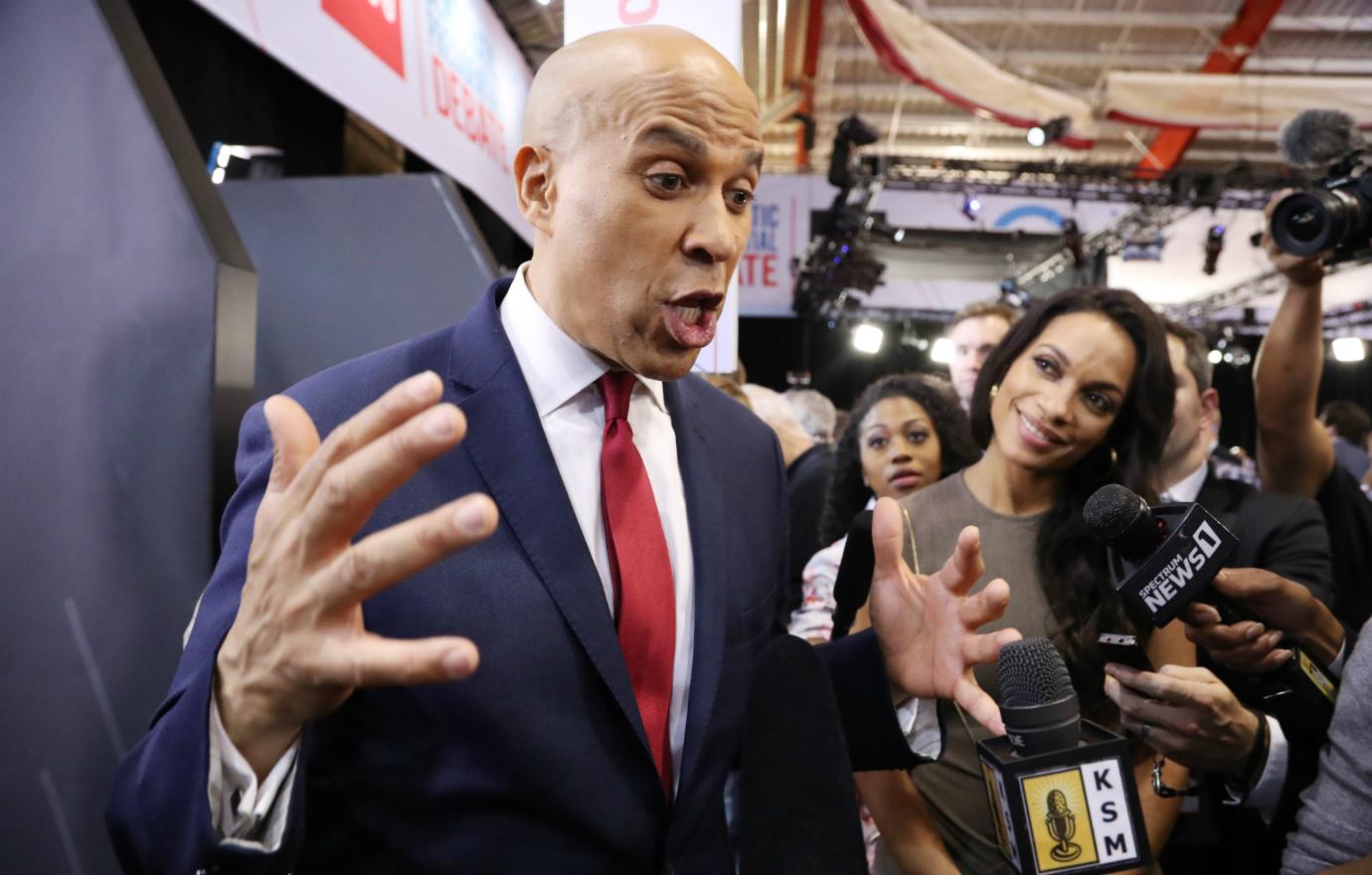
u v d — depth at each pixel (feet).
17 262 4.92
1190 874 4.22
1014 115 24.61
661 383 3.28
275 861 2.16
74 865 4.75
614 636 2.74
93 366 4.82
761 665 2.08
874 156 25.11
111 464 4.78
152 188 4.77
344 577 1.77
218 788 2.11
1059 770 2.39
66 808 4.77
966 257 29.17
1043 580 3.73
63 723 4.79
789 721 2.01
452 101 13.00
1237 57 24.68
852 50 27.71
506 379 2.91
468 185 13.57
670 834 2.79
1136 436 3.76
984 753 2.54
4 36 5.00
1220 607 3.13
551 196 2.68
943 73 22.63
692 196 2.54
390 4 10.78
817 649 3.05
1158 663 3.69
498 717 2.60
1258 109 23.27
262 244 6.55
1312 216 5.29
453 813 2.63
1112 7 24.76
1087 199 26.20
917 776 3.86
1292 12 24.35
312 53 8.80
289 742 2.11
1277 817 3.26
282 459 1.99
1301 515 5.24
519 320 3.03
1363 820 2.68
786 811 1.93
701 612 3.00
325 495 1.77
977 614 2.72
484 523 1.67
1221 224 28.48
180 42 10.16
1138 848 2.37
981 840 3.67
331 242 6.52
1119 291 3.80
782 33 25.21
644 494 2.97
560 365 2.94
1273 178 24.58
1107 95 24.43
